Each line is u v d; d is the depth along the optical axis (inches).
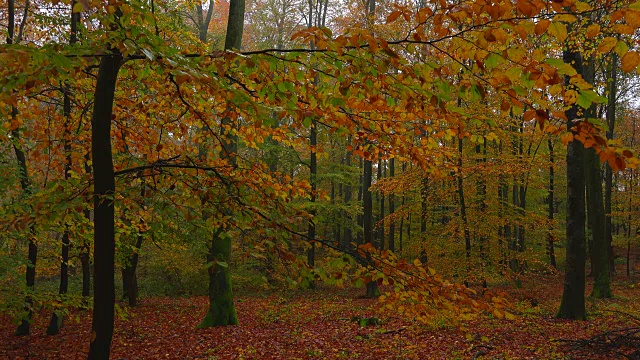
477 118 94.5
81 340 354.3
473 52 77.1
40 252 335.0
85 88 157.2
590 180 598.2
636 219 846.5
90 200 118.0
